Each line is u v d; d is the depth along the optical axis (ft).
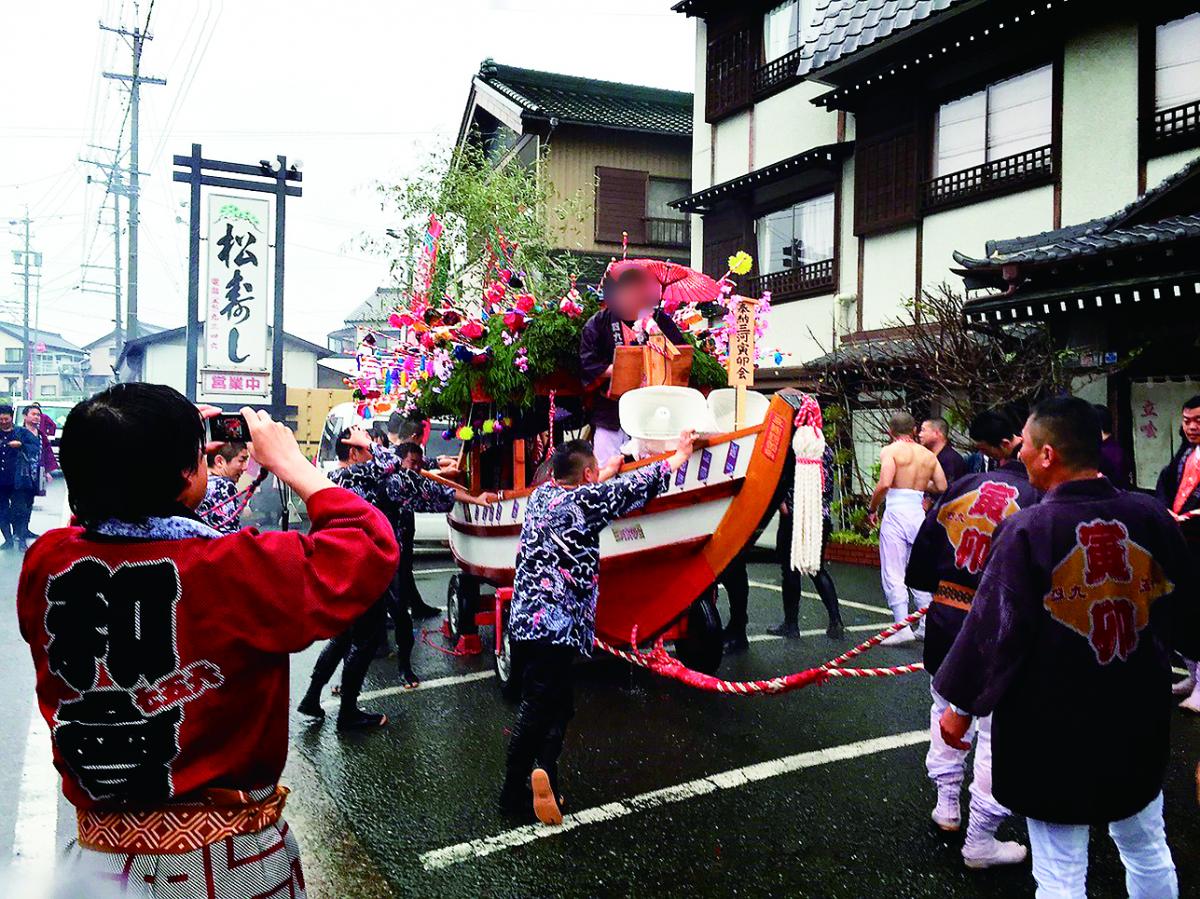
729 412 18.65
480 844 12.16
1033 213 35.83
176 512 5.60
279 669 5.50
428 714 17.97
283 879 5.64
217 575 5.20
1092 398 30.55
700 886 10.94
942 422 24.54
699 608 19.20
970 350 32.45
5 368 214.48
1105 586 8.23
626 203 65.98
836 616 23.63
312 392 59.00
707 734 16.48
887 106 41.68
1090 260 27.04
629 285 18.28
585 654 13.17
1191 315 27.68
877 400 38.42
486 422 21.33
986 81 37.88
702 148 55.88
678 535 16.90
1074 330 30.89
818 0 46.62
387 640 24.30
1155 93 32.27
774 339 49.57
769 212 50.78
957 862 11.44
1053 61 35.09
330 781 14.44
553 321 20.35
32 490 39.68
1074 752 8.20
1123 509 8.38
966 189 38.47
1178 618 8.38
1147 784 8.24
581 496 13.14
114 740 5.12
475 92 71.41
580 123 63.26
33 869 5.39
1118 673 8.21
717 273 54.65
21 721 17.62
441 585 32.71
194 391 54.19
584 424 23.00
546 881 11.12
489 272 28.50
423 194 43.52
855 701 18.39
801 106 48.29
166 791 5.18
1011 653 8.34
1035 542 8.38
